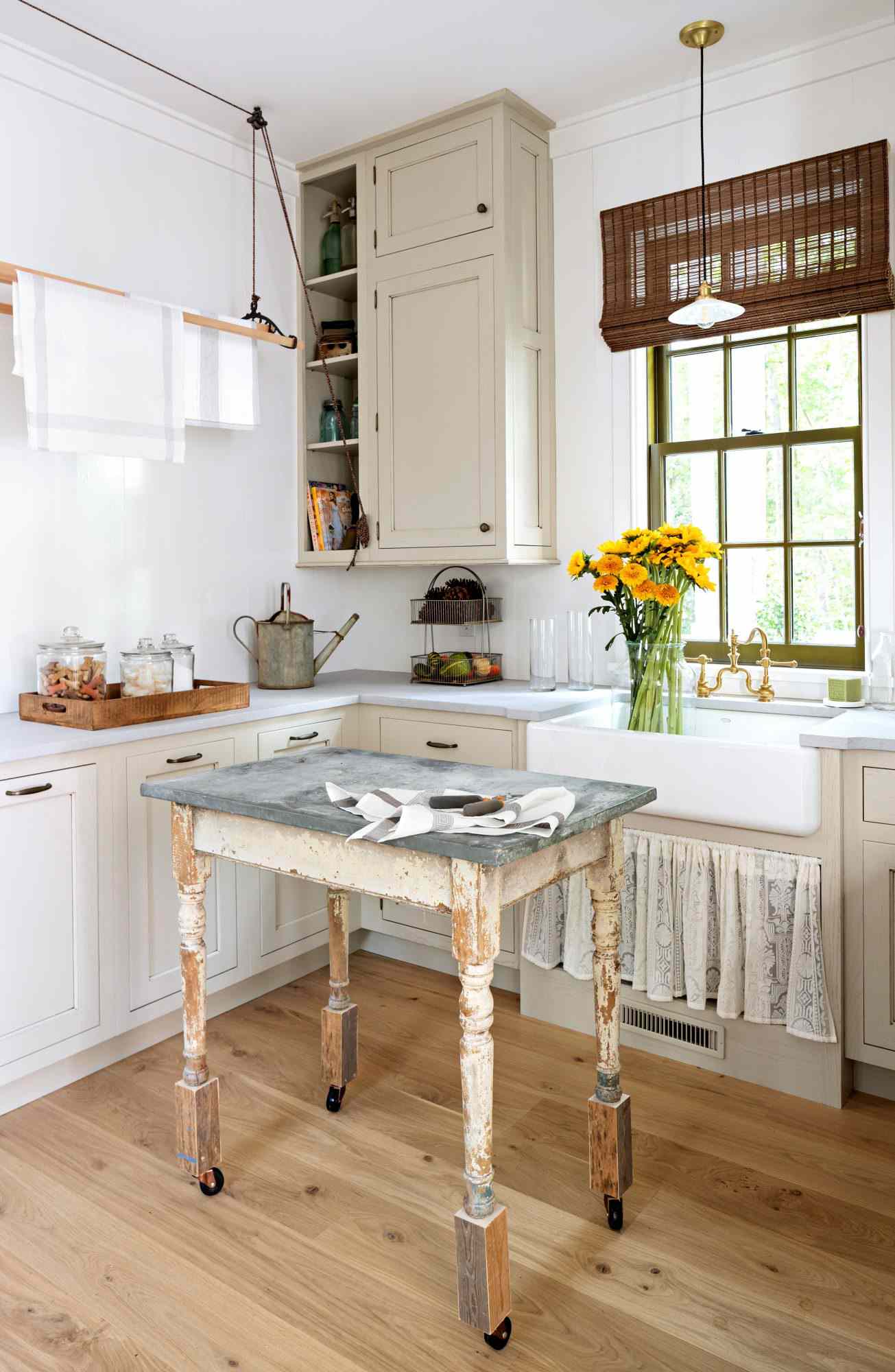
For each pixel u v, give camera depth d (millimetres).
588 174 3176
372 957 3316
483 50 2732
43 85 2695
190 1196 1965
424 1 2479
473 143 3055
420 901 1555
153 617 3070
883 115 2643
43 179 2705
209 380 2883
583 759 2555
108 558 2924
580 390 3254
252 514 3412
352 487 3758
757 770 2271
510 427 3062
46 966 2273
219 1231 1859
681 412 3199
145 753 2480
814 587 2994
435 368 3186
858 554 2895
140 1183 2012
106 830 2395
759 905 2336
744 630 3127
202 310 3189
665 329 3027
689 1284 1709
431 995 2973
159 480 3074
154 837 2521
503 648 3547
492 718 2838
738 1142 2146
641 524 3199
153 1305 1666
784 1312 1641
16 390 2650
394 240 3254
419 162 3180
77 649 2559
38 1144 2148
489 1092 1534
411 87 2936
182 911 1905
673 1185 1992
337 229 3545
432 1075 2473
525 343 3131
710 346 3123
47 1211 1914
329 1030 2270
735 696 2967
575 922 2639
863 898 2229
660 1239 1828
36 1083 2340
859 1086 2369
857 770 2215
